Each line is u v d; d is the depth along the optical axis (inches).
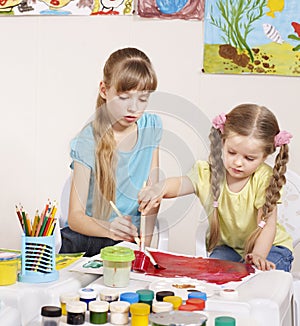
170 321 33.5
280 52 85.7
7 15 92.4
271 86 86.8
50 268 44.8
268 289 42.9
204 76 88.4
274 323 39.6
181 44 88.5
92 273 46.9
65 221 68.3
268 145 68.2
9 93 93.4
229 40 86.8
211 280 45.3
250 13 85.7
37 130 93.1
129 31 89.7
